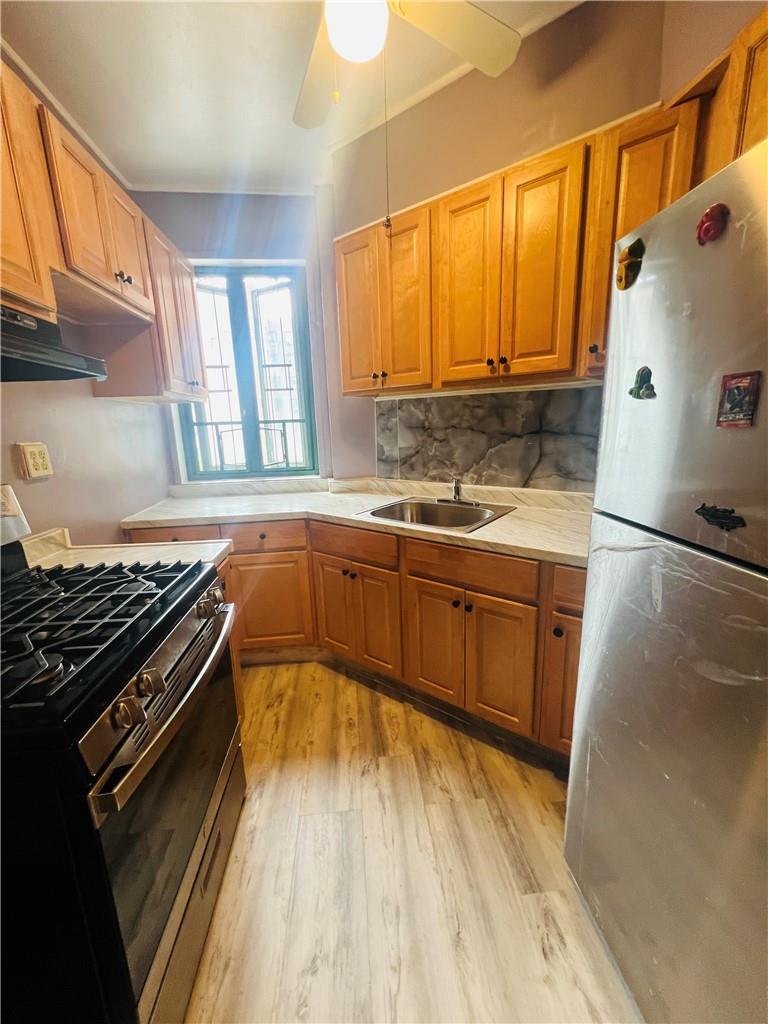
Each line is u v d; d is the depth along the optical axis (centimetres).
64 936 68
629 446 88
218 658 112
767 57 89
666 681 78
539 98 171
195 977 100
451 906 114
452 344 182
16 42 149
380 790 151
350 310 213
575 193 145
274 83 173
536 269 157
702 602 69
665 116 124
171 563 130
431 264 183
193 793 104
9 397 137
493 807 143
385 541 188
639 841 87
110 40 150
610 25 154
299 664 239
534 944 106
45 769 63
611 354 95
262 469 286
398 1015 94
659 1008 84
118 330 188
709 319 66
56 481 158
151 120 192
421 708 196
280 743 176
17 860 65
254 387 280
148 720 79
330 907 115
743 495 62
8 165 104
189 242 247
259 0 138
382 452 256
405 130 203
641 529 86
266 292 271
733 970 67
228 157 221
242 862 128
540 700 153
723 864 67
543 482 200
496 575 156
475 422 218
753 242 58
